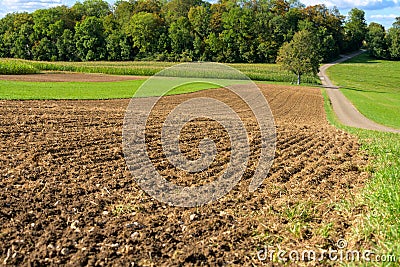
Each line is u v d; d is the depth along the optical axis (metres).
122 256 5.44
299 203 7.64
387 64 94.56
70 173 8.59
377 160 11.46
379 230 6.18
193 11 87.75
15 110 15.30
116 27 93.12
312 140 13.97
